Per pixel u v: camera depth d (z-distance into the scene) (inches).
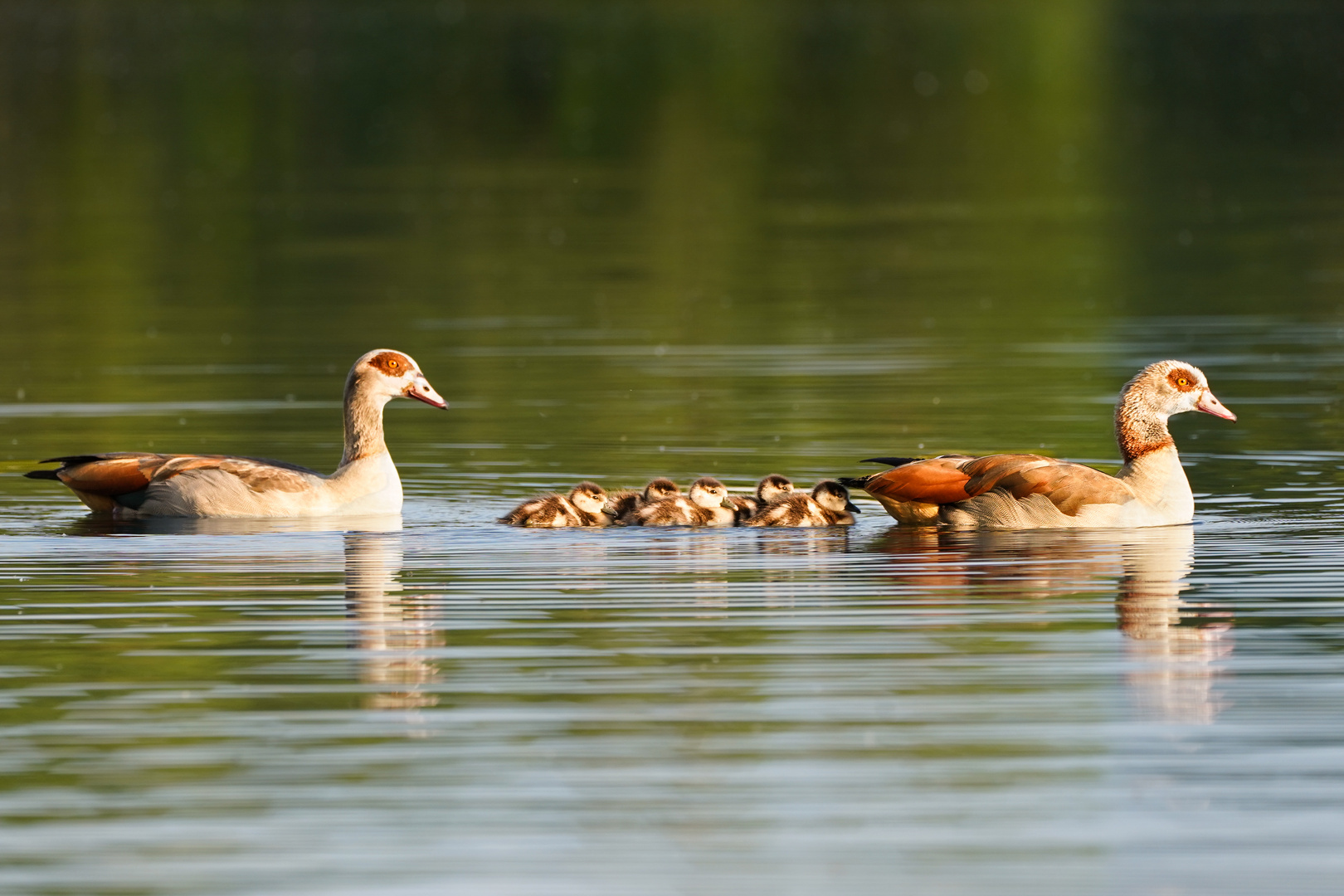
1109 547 623.2
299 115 2566.4
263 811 393.1
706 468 774.5
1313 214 1659.7
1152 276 1358.3
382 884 359.6
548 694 464.4
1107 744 426.3
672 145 2298.2
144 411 919.7
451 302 1296.8
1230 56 3046.3
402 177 2044.8
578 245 1572.3
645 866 366.3
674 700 458.3
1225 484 737.6
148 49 3250.5
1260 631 515.2
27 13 3732.8
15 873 366.0
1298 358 1032.2
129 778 410.9
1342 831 379.6
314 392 967.6
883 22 3575.3
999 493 654.5
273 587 576.7
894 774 410.0
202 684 474.3
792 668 484.4
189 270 1453.0
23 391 978.1
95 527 671.1
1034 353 1067.9
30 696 465.1
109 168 2092.8
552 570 601.0
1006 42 3267.7
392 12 3816.4
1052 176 1985.7
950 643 506.3
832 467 772.6
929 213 1734.7
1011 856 369.7
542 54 3191.4
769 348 1091.9
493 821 387.5
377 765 417.4
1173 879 359.6
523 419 893.8
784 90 2797.7
